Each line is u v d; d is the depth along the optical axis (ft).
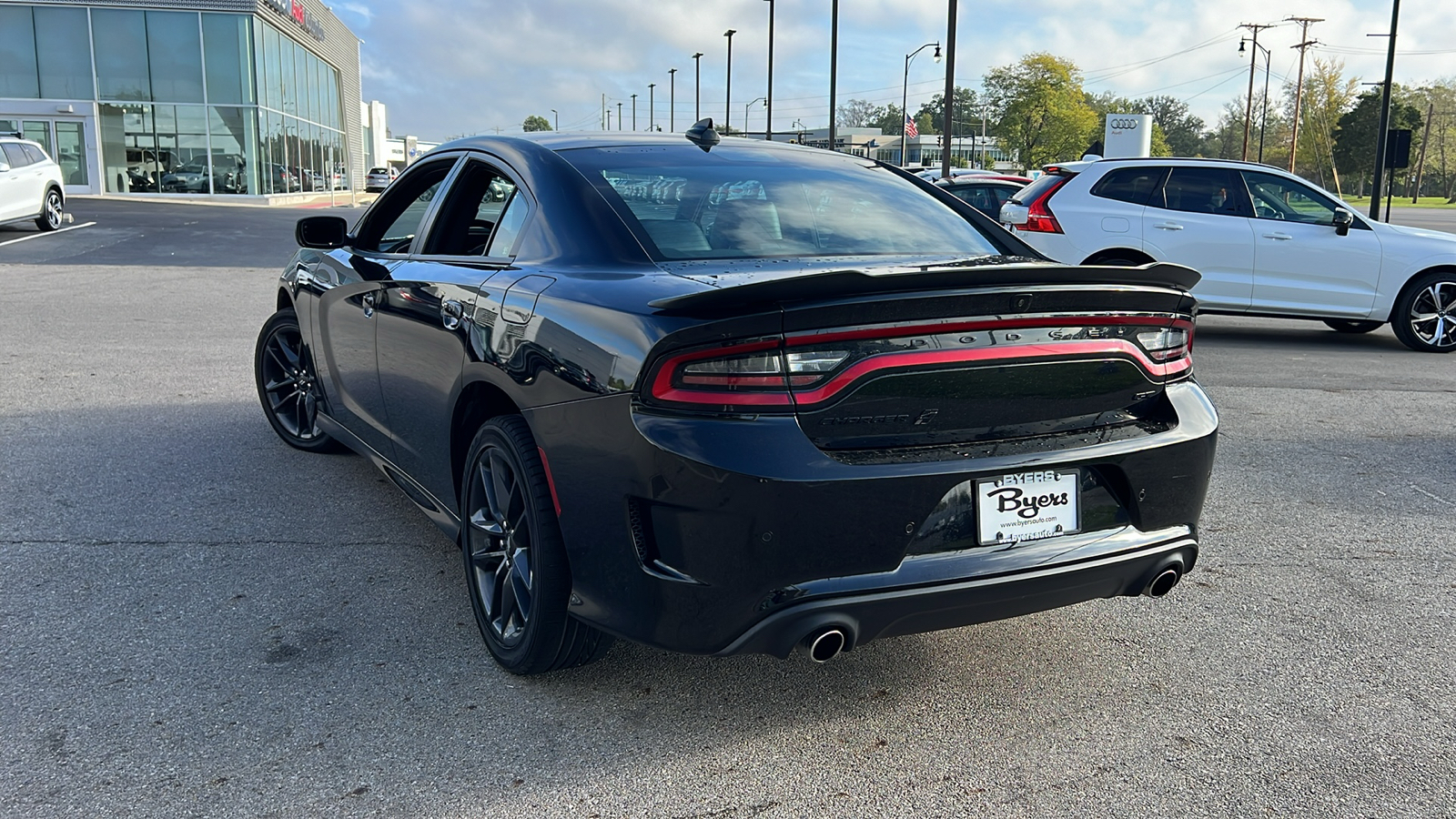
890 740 8.30
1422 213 181.47
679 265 8.61
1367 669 9.70
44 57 109.19
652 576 7.45
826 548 7.22
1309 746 8.29
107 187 113.29
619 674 9.30
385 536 12.69
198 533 12.61
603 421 7.54
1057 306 7.73
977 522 7.66
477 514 9.50
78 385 21.04
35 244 57.36
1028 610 8.05
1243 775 7.86
